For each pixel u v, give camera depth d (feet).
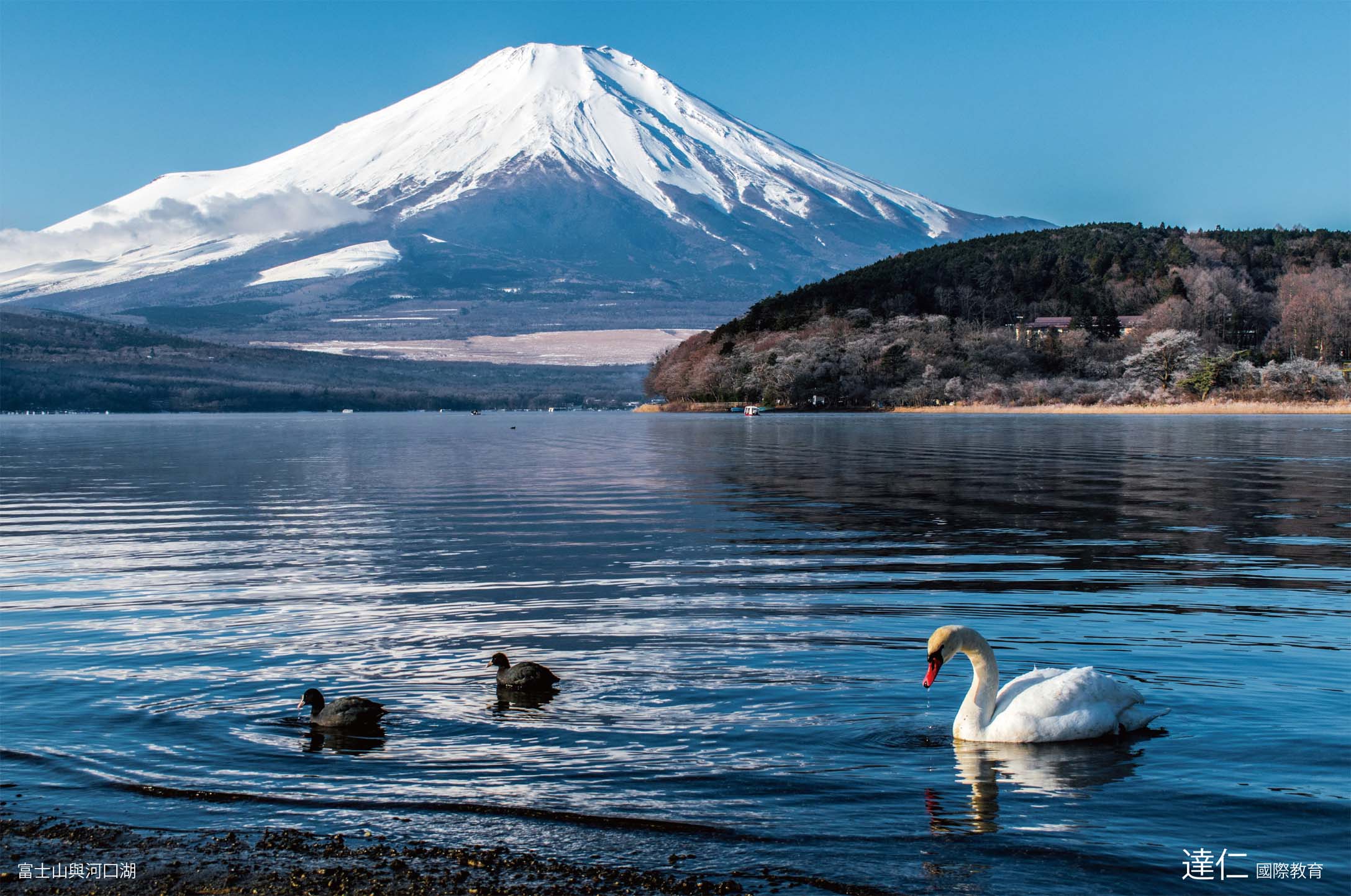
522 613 62.90
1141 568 76.59
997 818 32.86
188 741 40.29
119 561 85.56
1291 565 77.46
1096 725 39.55
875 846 31.14
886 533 96.53
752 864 30.17
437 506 125.90
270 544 94.58
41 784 36.29
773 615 61.31
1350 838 31.53
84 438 350.64
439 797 34.88
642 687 46.60
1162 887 28.78
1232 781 35.60
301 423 557.74
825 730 40.88
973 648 40.37
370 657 52.85
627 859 30.53
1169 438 258.78
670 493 137.90
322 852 31.12
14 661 52.47
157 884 29.37
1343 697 44.45
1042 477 153.48
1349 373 542.57
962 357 599.98
